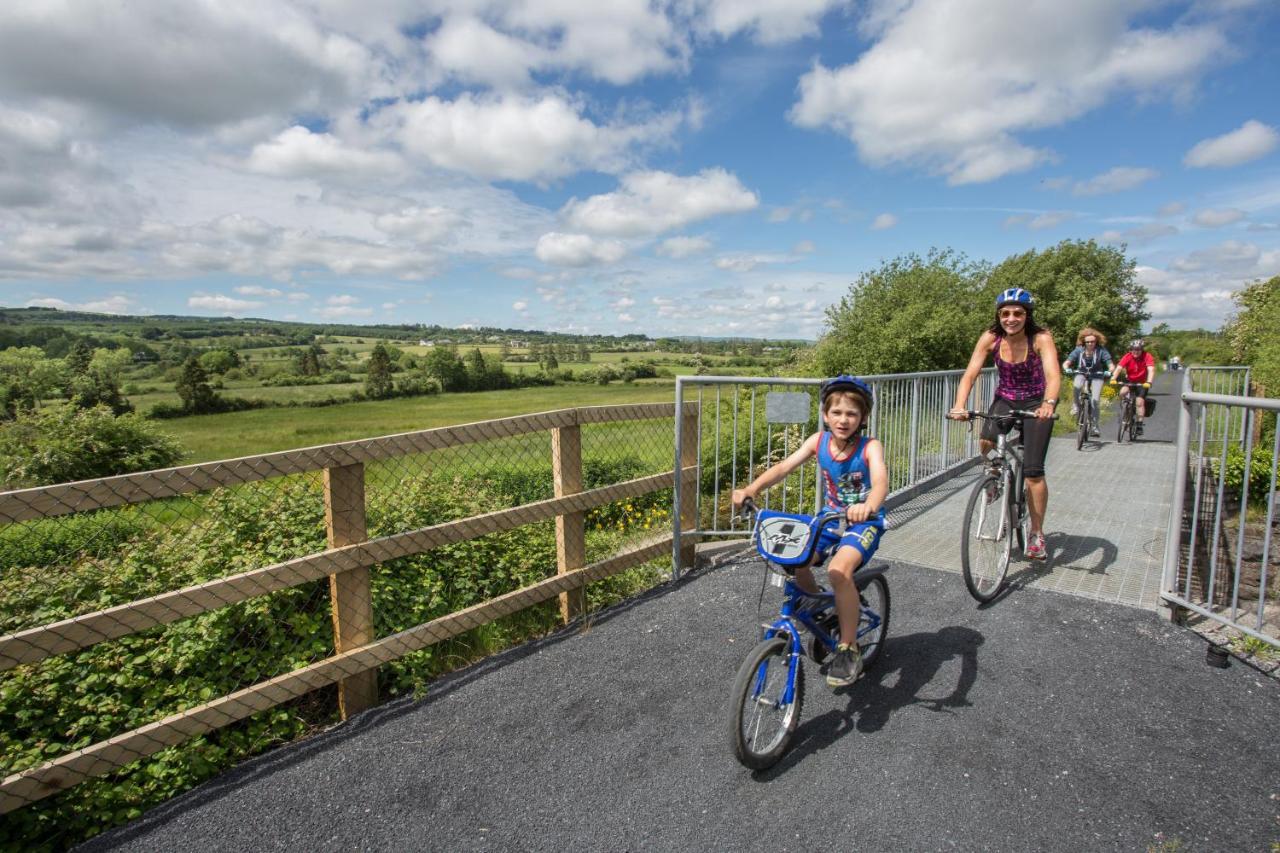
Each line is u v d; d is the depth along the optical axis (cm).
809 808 263
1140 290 4206
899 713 324
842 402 305
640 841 250
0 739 316
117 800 289
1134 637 389
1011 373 471
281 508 507
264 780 296
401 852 251
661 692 354
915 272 2844
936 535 591
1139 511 658
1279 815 253
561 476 447
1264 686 337
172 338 13425
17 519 244
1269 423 871
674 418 520
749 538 604
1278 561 501
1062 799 263
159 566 441
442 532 375
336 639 343
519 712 341
